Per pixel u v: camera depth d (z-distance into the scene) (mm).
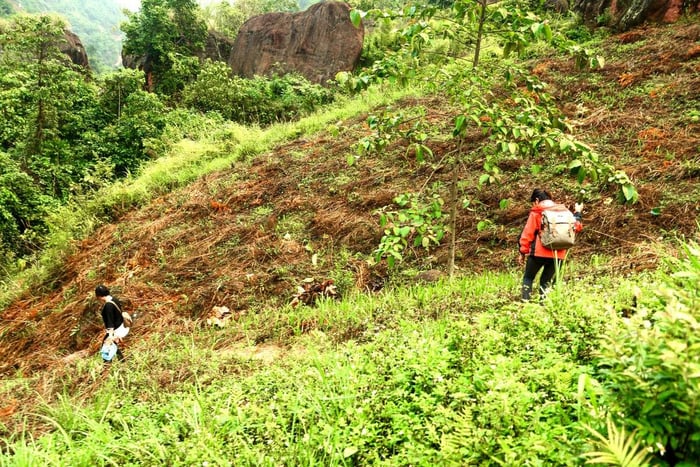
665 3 12195
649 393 1838
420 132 5434
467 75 5137
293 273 7781
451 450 2279
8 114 17891
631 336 1985
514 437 2344
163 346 6234
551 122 5121
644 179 7359
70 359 6945
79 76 20953
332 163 10836
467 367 3184
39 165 16672
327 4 21609
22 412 4898
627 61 10961
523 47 4977
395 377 3303
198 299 7629
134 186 12922
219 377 4719
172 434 3180
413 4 4816
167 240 9602
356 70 21031
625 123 8812
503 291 5414
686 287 2463
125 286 8281
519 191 8148
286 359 4809
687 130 8133
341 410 3109
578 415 2336
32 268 11008
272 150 13266
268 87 19875
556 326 3498
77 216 12023
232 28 35281
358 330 5383
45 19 18281
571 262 6023
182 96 21750
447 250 7559
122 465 3039
